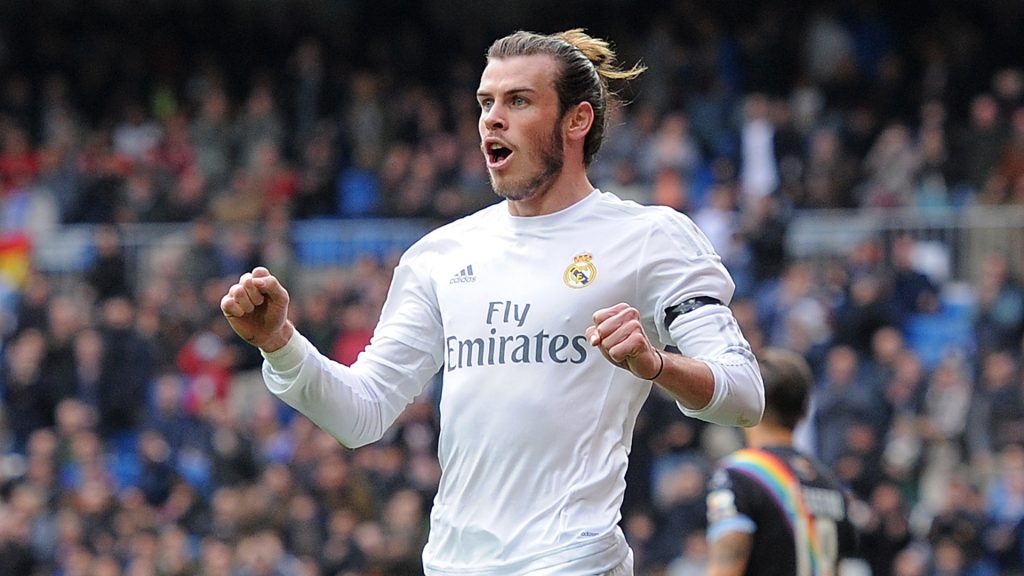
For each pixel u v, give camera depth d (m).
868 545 35.00
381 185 50.56
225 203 50.97
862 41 59.25
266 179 52.69
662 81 54.88
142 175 51.91
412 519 36.34
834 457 38.75
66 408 42.72
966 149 51.50
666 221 12.00
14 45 61.53
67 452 42.22
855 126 54.38
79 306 48.16
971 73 57.03
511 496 11.67
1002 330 43.00
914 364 41.28
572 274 11.88
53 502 39.88
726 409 11.21
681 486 36.84
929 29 59.62
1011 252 46.84
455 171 51.00
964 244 47.09
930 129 51.78
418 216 49.28
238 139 55.12
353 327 44.16
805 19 59.25
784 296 42.69
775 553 16.98
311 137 55.59
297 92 56.84
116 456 44.03
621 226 12.02
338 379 11.98
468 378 11.94
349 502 37.59
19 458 43.25
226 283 46.97
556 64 12.07
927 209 49.00
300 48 61.34
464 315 12.09
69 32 62.41
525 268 12.03
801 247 47.59
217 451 40.72
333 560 36.31
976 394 41.16
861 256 44.66
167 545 37.06
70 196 53.06
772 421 17.61
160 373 45.06
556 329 11.77
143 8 62.88
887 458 39.31
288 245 48.31
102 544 38.28
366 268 45.81
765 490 17.08
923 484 40.31
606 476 11.70
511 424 11.70
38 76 61.34
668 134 48.72
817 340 42.28
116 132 57.28
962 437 40.94
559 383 11.72
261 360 46.81
